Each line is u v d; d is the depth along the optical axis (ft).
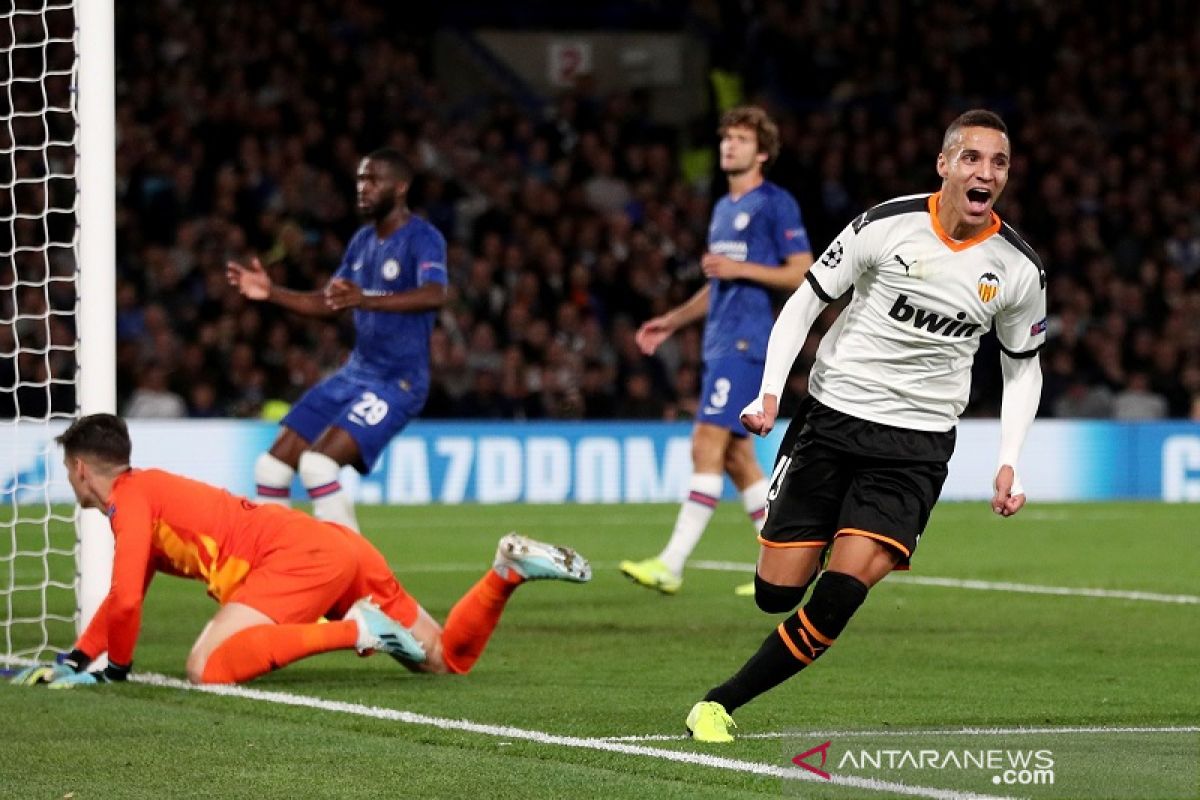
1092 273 140.77
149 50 136.05
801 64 156.35
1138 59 163.32
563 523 99.66
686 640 53.21
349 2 148.15
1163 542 90.48
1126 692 42.88
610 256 131.23
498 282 128.57
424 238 58.29
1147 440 126.52
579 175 142.31
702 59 160.56
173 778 32.09
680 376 124.06
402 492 113.60
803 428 36.01
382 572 45.34
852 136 150.71
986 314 34.91
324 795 30.58
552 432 116.37
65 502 101.04
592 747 34.88
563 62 159.02
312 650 43.06
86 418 43.14
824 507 35.65
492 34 157.79
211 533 43.57
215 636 43.16
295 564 43.65
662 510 109.40
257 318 118.62
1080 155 154.30
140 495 43.04
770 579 36.06
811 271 35.19
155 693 41.91
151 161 129.18
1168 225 148.87
